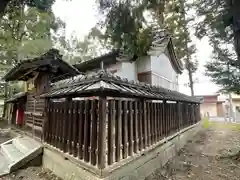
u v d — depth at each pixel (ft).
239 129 38.75
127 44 23.66
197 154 19.80
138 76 33.65
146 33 24.79
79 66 34.50
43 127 17.44
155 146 15.19
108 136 10.35
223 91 25.17
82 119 11.82
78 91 10.35
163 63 38.75
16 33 44.62
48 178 13.39
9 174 14.07
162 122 17.81
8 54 47.62
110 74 11.25
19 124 28.86
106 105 10.28
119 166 10.70
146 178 13.09
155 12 22.50
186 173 14.07
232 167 14.89
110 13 20.08
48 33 55.26
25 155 15.83
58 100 15.64
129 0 19.83
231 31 18.97
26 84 28.50
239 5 14.64
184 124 27.17
